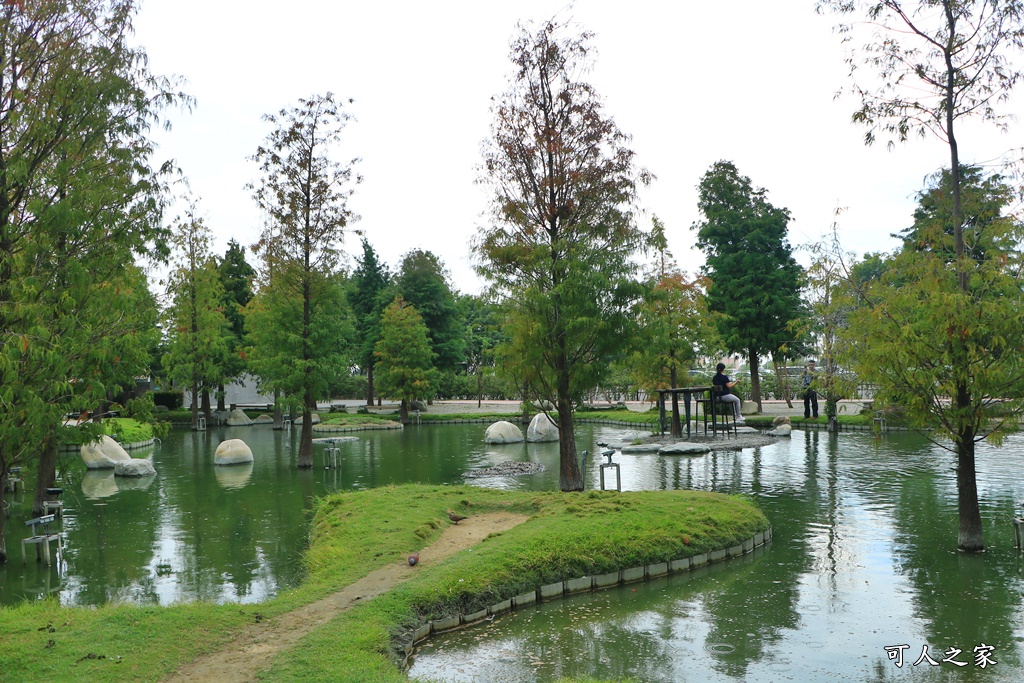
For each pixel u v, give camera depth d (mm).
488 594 10219
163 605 10375
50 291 12000
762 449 28938
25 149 12055
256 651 7961
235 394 60625
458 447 33688
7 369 10164
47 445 13867
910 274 13320
